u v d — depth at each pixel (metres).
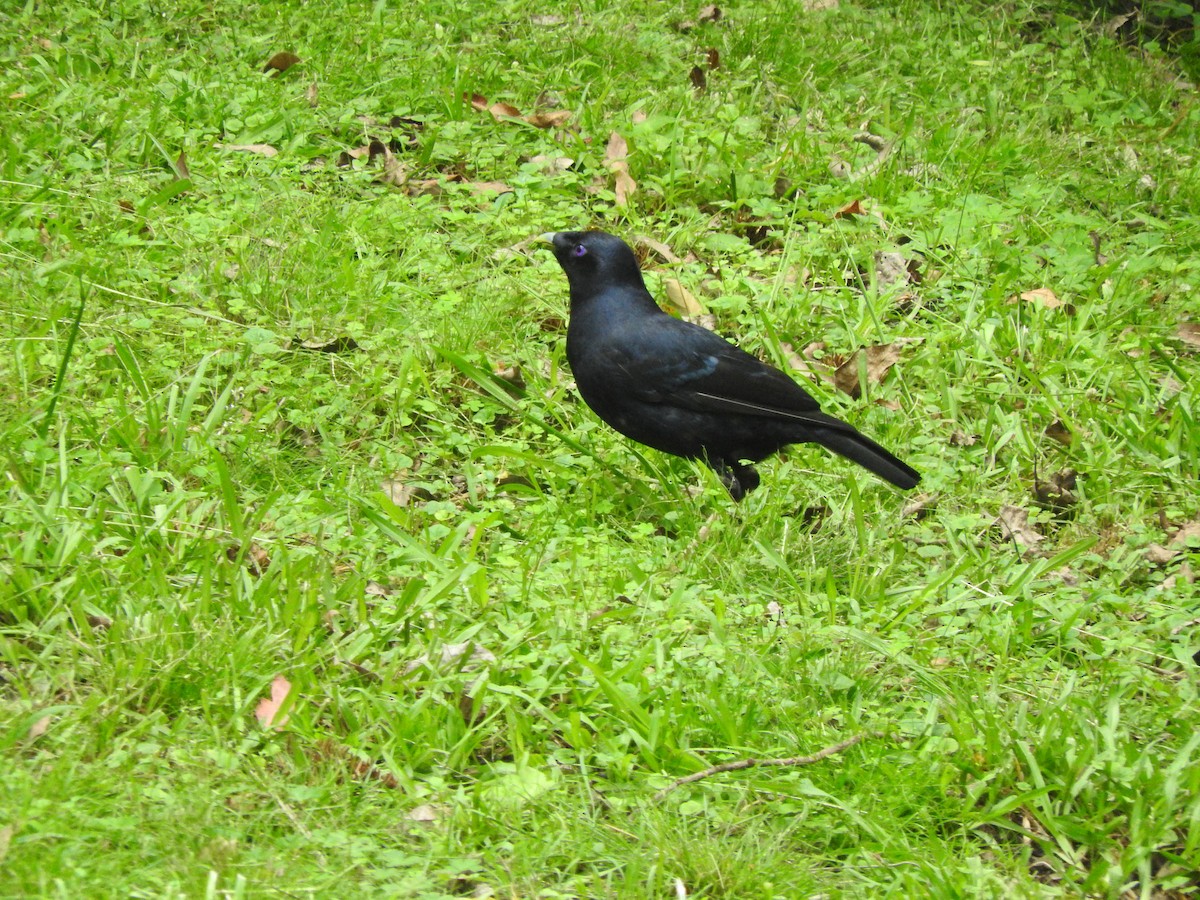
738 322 8.80
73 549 5.84
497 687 5.45
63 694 5.29
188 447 7.00
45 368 7.33
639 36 11.80
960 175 10.55
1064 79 12.20
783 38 12.06
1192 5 14.01
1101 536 7.37
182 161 9.52
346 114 10.37
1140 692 6.10
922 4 13.12
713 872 4.86
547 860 4.88
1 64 10.55
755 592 6.62
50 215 8.84
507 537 6.79
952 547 7.02
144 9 11.54
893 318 9.09
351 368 7.92
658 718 5.40
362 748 5.23
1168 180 10.98
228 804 4.89
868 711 5.77
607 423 7.58
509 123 10.66
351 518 6.73
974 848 5.18
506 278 8.80
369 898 4.55
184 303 8.22
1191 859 5.10
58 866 4.42
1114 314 9.22
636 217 9.54
